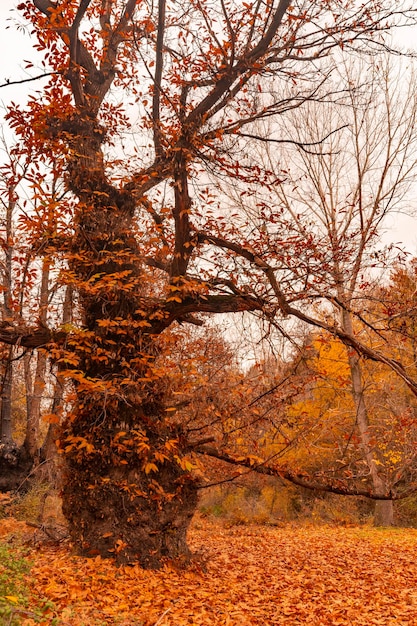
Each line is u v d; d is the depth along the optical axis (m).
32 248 8.47
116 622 5.39
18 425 22.08
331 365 17.12
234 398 8.02
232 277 8.27
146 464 7.15
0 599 4.25
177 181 8.33
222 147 8.72
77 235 8.33
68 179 8.75
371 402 17.39
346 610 7.12
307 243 8.09
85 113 8.73
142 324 7.74
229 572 8.64
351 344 8.41
